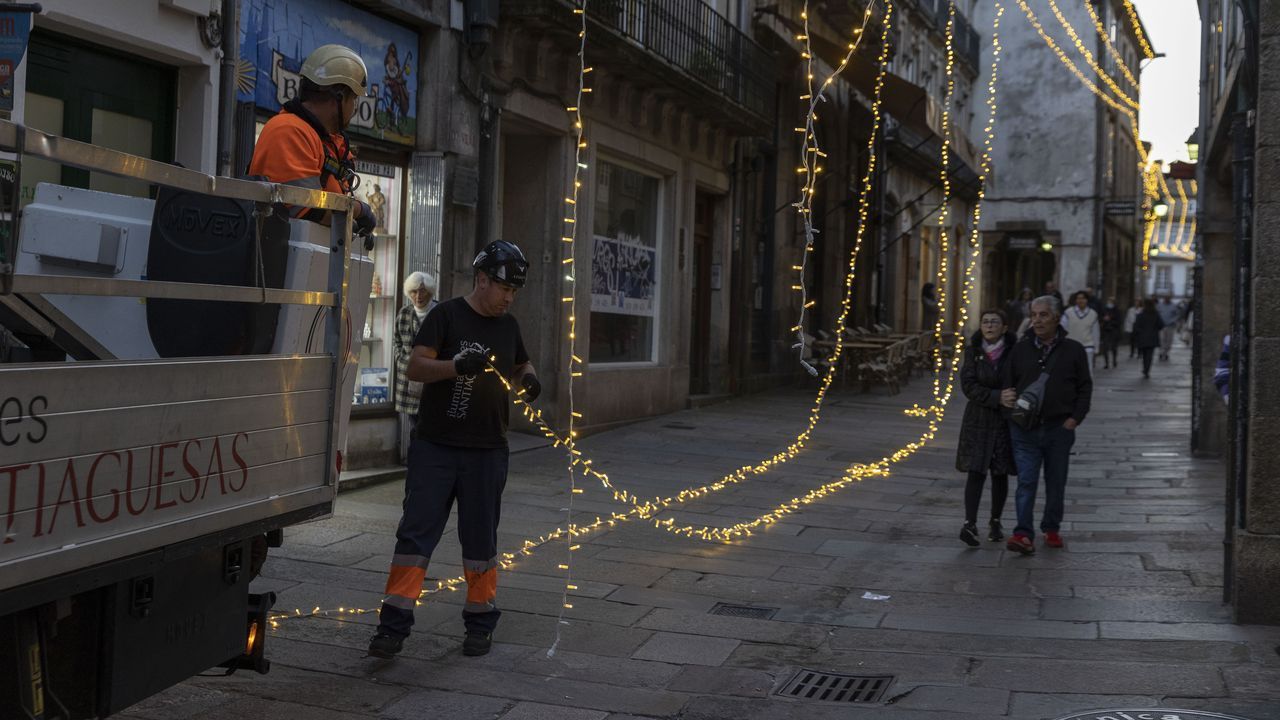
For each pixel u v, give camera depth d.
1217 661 5.58
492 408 5.56
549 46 12.98
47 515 2.93
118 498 3.19
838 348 18.03
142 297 3.49
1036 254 49.78
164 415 3.36
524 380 5.71
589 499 10.02
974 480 8.45
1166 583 7.31
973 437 8.42
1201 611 6.58
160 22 7.84
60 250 3.61
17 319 3.47
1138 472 12.46
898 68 29.95
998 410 8.42
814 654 5.80
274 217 3.95
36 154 2.83
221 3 8.44
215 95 8.45
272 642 5.57
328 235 4.38
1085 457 13.73
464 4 11.73
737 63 17.66
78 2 7.13
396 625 5.35
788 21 19.42
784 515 9.68
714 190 18.66
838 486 11.32
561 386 13.85
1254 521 6.26
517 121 13.02
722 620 6.39
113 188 7.46
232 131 8.58
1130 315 38.06
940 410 18.44
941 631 6.22
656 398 16.59
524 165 13.89
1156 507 10.23
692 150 17.55
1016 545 8.20
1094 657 5.68
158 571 3.58
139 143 8.16
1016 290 48.69
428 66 11.39
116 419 3.16
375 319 11.16
